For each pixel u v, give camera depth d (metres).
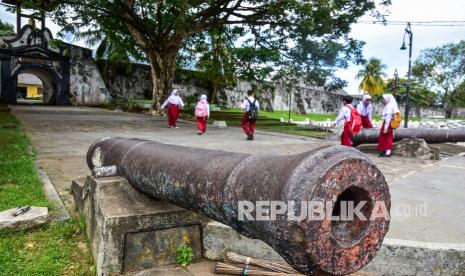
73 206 4.17
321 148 1.64
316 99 49.56
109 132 12.15
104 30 21.48
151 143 3.20
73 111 23.53
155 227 3.02
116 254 2.88
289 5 15.69
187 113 24.58
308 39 17.73
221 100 38.12
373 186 1.61
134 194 3.13
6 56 29.70
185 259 3.13
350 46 17.70
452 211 4.53
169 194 2.52
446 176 6.91
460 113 53.31
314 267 1.56
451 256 3.04
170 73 21.94
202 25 19.55
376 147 9.88
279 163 1.75
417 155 9.20
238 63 22.12
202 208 2.19
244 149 9.44
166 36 20.80
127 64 34.97
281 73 20.27
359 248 1.61
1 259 2.86
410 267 3.08
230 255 3.18
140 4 18.25
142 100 33.62
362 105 10.34
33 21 30.86
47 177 5.36
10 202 4.03
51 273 2.76
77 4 16.36
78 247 3.23
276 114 38.00
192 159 2.42
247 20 18.70
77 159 7.06
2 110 19.31
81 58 33.28
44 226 3.53
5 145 7.74
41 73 33.34
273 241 1.64
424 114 54.41
